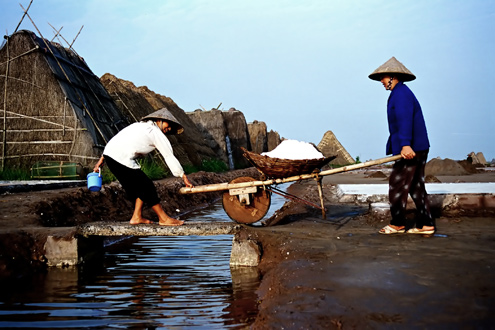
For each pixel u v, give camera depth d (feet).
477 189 26.86
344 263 14.32
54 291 15.64
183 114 101.91
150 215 34.68
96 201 32.12
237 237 19.36
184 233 19.95
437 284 11.74
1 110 47.47
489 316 9.64
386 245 16.72
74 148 47.47
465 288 11.34
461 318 9.64
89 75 59.21
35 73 48.62
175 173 20.38
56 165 46.19
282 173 20.39
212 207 45.62
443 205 23.32
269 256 18.28
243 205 21.33
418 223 18.97
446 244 16.56
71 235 19.67
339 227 21.29
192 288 15.81
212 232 19.98
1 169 45.68
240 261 18.76
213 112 117.50
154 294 15.16
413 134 18.40
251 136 149.59
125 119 63.62
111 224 20.34
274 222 24.25
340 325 9.76
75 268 19.16
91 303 14.19
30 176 44.70
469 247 15.94
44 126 47.70
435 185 31.83
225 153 114.42
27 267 18.66
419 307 10.33
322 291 11.74
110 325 12.16
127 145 19.79
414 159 18.37
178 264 19.66
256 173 103.71
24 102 47.91
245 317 12.60
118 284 16.55
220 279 16.94
